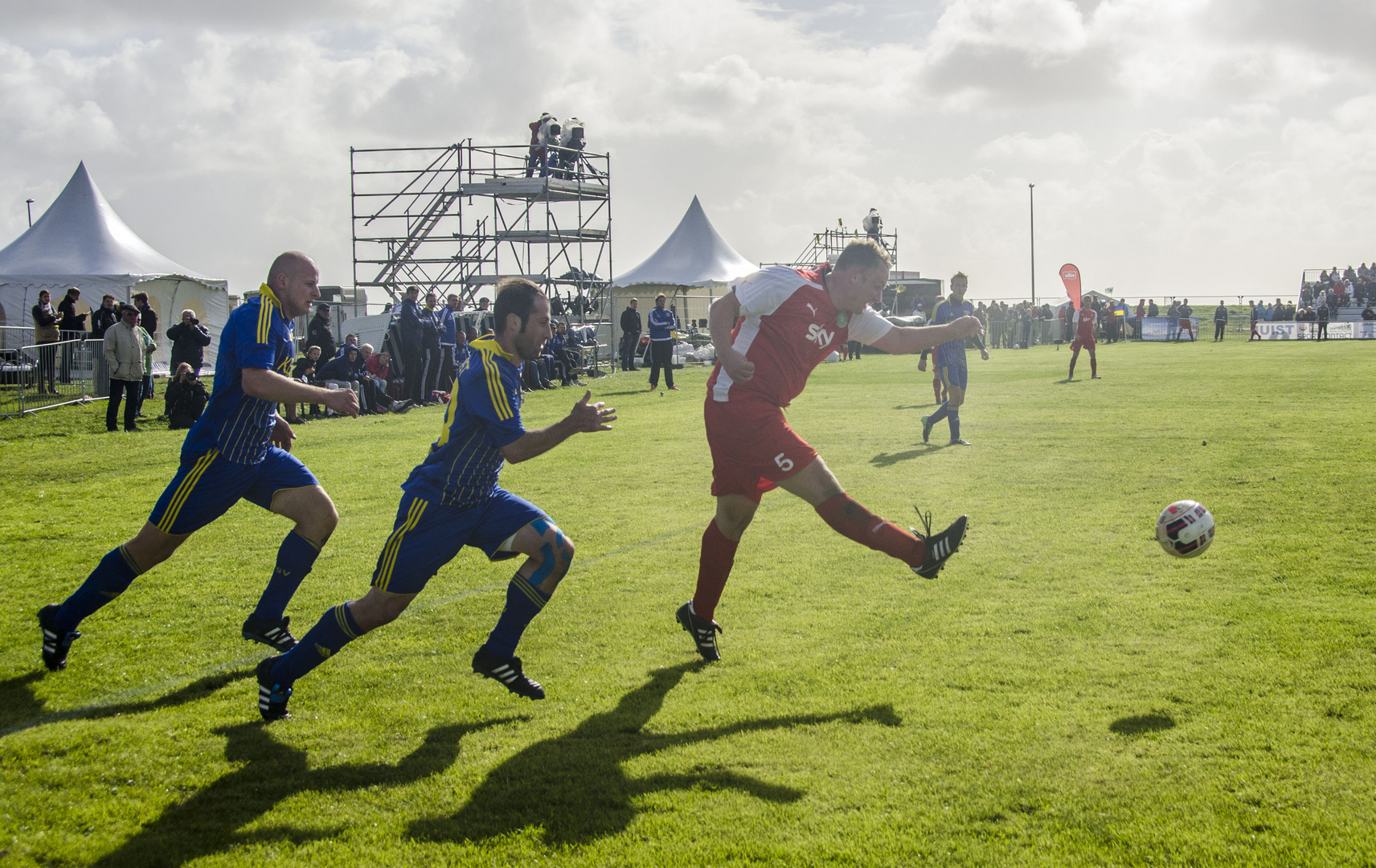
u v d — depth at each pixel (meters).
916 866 2.53
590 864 2.59
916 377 22.08
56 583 5.50
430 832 2.78
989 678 3.77
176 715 3.62
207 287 23.72
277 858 2.65
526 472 9.23
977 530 6.30
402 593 3.54
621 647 4.29
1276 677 3.65
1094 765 3.04
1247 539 5.78
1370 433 10.09
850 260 4.07
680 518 7.04
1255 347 31.98
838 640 4.28
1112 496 7.28
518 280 3.54
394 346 17.23
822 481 4.05
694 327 32.81
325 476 9.23
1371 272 44.41
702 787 2.99
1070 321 40.97
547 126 28.44
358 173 28.59
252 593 5.25
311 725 3.53
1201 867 2.49
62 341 17.09
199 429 4.04
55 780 3.10
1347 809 2.73
